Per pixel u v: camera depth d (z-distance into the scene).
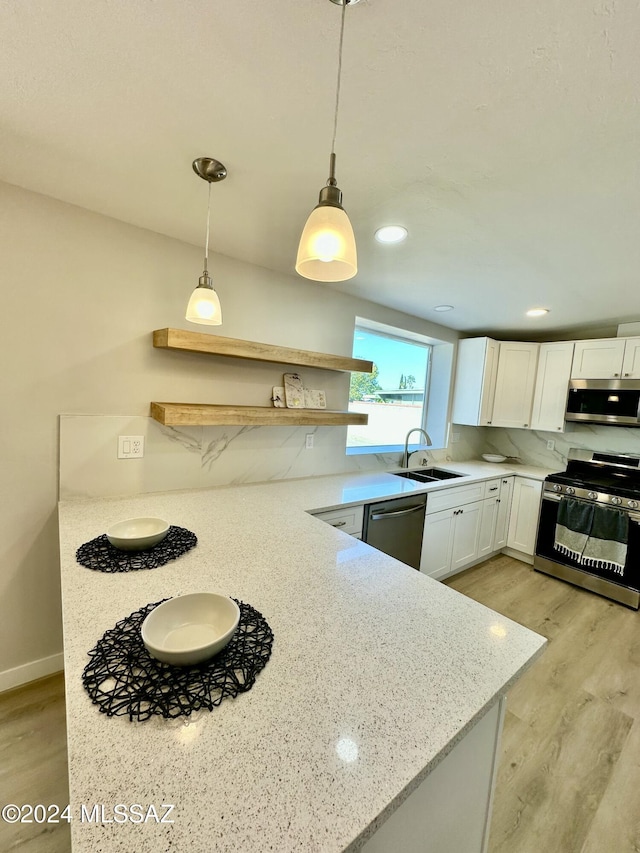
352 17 0.75
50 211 1.58
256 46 0.83
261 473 2.38
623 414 2.93
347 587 1.09
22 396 1.60
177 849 0.44
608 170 1.18
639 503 2.62
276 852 0.45
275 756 0.57
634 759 1.50
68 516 1.56
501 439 4.12
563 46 0.79
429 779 0.70
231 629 0.76
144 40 0.83
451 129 1.05
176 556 1.22
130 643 0.79
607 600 2.76
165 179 1.39
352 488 2.38
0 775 1.32
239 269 2.16
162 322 1.91
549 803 1.32
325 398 2.65
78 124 1.12
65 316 1.66
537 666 2.04
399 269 2.14
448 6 0.72
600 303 2.57
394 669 0.77
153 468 1.95
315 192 1.43
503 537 3.49
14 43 0.84
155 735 0.59
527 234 1.64
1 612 1.64
